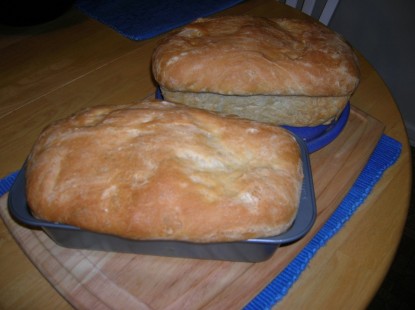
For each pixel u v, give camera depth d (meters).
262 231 0.25
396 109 0.43
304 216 0.26
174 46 0.39
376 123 0.40
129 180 0.25
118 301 0.26
